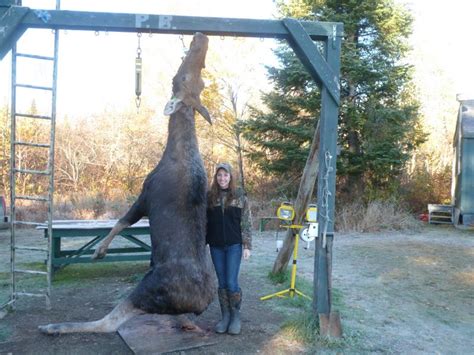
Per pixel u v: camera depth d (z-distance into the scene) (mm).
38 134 20078
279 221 11898
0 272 7391
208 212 4664
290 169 14305
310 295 6059
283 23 4441
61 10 4254
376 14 13094
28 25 4273
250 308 5531
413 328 5078
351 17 13352
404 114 13523
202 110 4605
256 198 16156
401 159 13438
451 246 10570
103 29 4359
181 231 4188
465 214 14016
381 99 14188
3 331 4617
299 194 6316
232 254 4664
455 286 7016
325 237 4594
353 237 11898
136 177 21656
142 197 4547
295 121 14492
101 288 6504
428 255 9453
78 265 8164
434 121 28938
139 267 8008
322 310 4637
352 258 9047
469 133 13859
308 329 4578
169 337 4496
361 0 13258
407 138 14328
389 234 12430
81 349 4199
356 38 14047
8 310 5266
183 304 4098
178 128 4484
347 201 14477
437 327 5156
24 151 19109
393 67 13547
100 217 14805
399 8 13547
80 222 8055
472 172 14008
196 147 4520
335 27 4516
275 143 13828
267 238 11508
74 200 16547
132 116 23703
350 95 13609
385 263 8602
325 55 4602
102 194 18328
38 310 5363
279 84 14133
